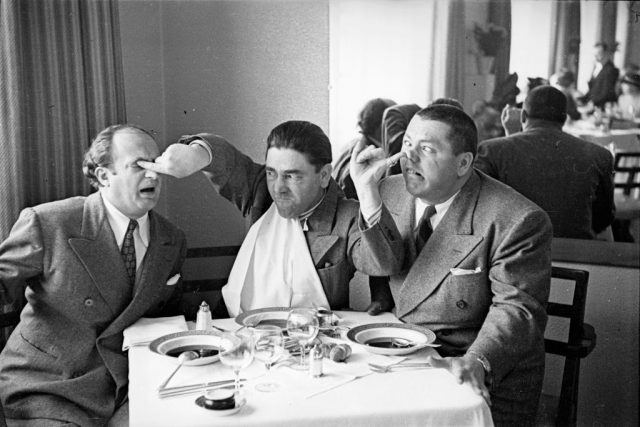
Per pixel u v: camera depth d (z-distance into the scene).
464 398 1.34
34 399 1.68
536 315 1.68
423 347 1.61
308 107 2.72
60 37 2.26
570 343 2.03
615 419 2.48
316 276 1.98
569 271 2.06
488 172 2.48
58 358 1.76
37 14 2.20
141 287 1.84
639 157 2.31
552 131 2.40
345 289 2.05
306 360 1.53
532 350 1.66
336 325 1.81
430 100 2.53
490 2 2.43
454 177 1.81
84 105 2.34
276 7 2.71
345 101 2.65
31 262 1.76
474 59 2.46
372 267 1.89
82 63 2.33
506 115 2.45
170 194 2.89
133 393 1.36
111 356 1.78
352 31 2.61
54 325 1.79
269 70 2.76
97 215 1.83
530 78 2.41
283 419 1.25
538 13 2.38
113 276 1.82
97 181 1.84
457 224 1.83
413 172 1.82
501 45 2.43
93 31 2.33
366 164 1.84
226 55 2.80
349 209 2.01
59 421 1.64
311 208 2.00
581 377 2.52
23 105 2.16
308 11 2.67
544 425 2.13
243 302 2.01
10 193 2.10
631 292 2.39
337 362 1.53
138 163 1.79
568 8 2.34
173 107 2.84
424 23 2.51
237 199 2.12
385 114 2.58
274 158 1.91
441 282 1.82
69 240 1.77
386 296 2.03
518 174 2.45
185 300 2.64
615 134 2.33
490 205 1.81
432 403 1.32
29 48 2.19
